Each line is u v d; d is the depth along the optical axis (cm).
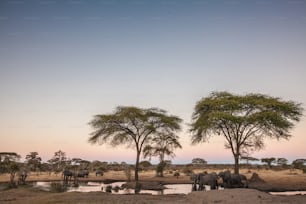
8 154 6762
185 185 4362
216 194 2231
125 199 2222
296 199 2105
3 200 2278
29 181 4878
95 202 2069
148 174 7375
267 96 3906
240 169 9944
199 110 3931
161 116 4388
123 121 4194
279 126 3541
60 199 2233
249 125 3709
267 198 2094
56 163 9525
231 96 3888
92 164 10356
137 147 4309
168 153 4672
